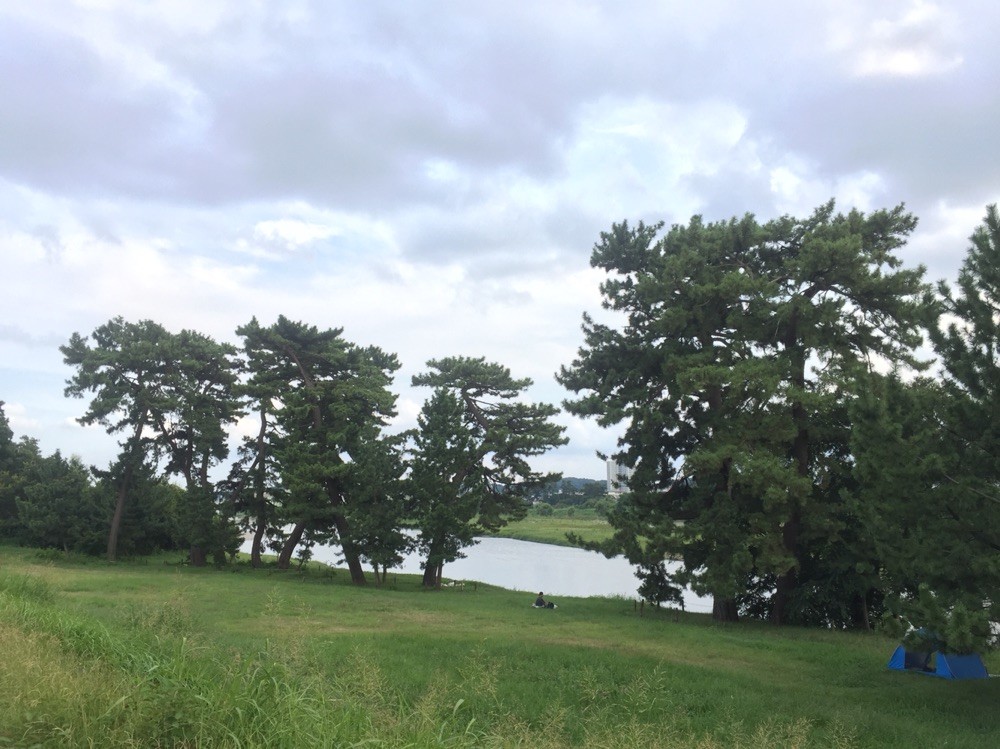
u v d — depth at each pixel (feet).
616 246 106.63
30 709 19.69
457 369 143.64
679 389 94.73
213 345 163.73
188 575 128.67
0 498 184.85
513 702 38.60
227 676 23.80
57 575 109.09
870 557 68.59
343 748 20.61
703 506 101.65
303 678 26.27
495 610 94.99
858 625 95.14
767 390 85.66
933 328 46.50
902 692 51.55
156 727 19.77
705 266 94.99
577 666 52.60
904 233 96.58
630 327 108.37
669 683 48.08
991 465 44.19
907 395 46.60
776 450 91.81
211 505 152.66
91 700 21.17
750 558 87.45
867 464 47.50
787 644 74.18
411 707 31.78
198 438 162.20
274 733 20.33
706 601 139.44
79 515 163.84
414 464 133.59
